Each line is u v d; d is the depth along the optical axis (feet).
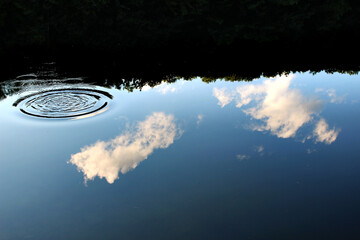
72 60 27.22
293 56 31.55
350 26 41.42
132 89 19.77
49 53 28.91
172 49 32.32
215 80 22.88
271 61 29.68
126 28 35.47
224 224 8.45
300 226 8.37
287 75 24.89
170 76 23.70
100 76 22.70
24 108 15.64
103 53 29.73
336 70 26.27
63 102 16.75
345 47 34.71
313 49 34.14
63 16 32.73
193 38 35.94
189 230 8.23
